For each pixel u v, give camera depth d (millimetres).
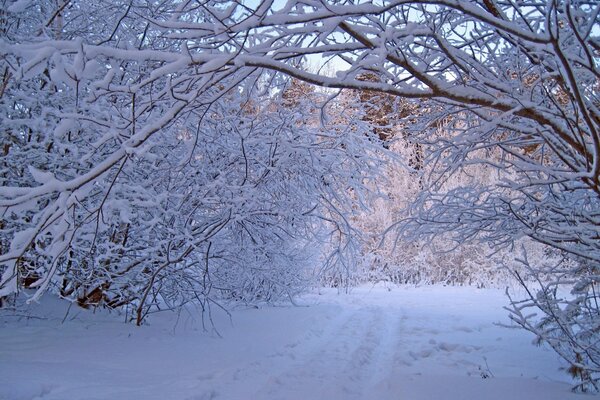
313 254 13227
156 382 5734
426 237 7207
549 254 8008
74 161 7555
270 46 4574
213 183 7590
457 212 6418
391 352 8250
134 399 5051
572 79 3400
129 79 7367
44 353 6633
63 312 9211
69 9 7703
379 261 20188
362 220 19531
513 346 8594
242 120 8164
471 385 5645
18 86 7469
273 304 12977
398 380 5941
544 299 5523
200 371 6324
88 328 8367
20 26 7547
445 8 4914
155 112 7156
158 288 8992
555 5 3264
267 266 10391
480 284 19172
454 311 13117
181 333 8742
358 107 9305
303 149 8641
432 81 4164
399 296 16328
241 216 8039
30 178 7914
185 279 9102
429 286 19297
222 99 7633
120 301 9617
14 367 5812
